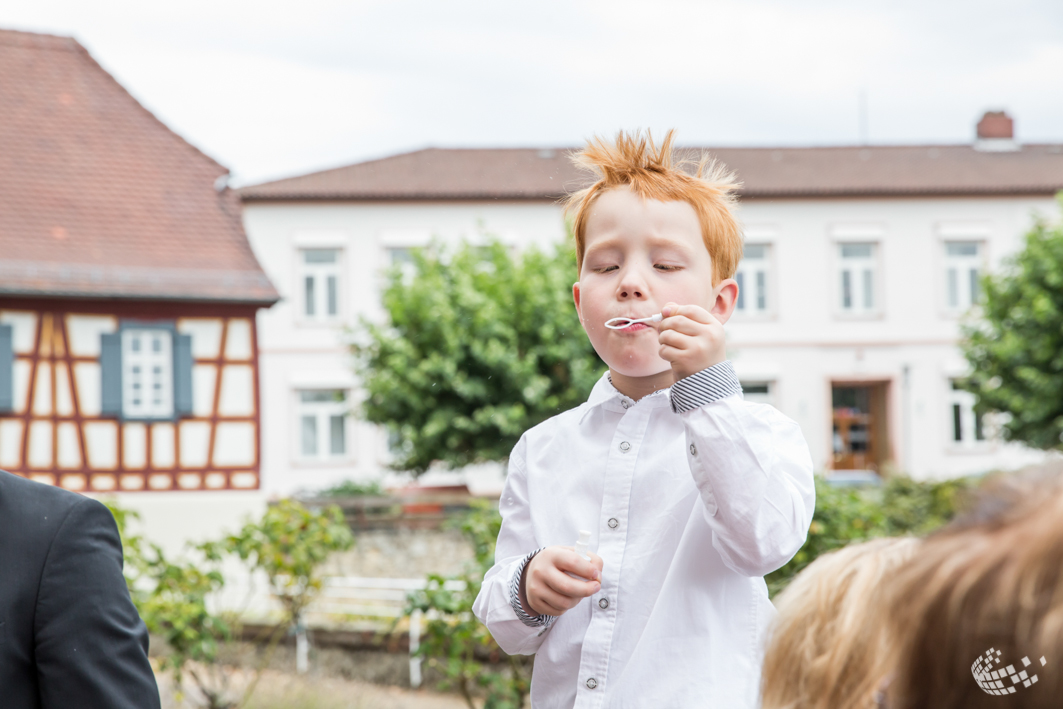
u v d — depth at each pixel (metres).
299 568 7.30
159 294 17.06
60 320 16.88
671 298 1.66
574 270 21.20
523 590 1.66
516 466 1.90
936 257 28.95
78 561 1.78
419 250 21.86
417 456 20.41
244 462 17.52
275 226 27.25
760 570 1.50
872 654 0.93
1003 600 0.55
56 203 17.61
